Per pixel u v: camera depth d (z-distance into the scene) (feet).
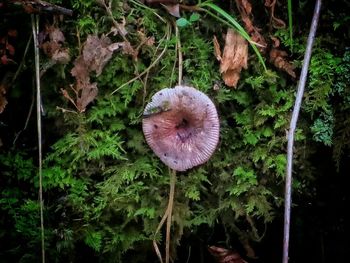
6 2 0.65
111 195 0.73
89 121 0.72
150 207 0.75
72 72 0.68
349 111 0.72
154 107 0.67
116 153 0.71
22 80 0.73
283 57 0.71
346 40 0.71
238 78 0.72
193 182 0.74
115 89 0.72
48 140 0.76
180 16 0.72
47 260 0.74
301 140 0.76
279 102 0.75
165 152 0.69
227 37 0.71
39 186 0.73
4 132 0.75
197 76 0.72
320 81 0.71
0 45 0.69
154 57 0.71
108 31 0.70
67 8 0.69
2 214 0.74
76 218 0.75
